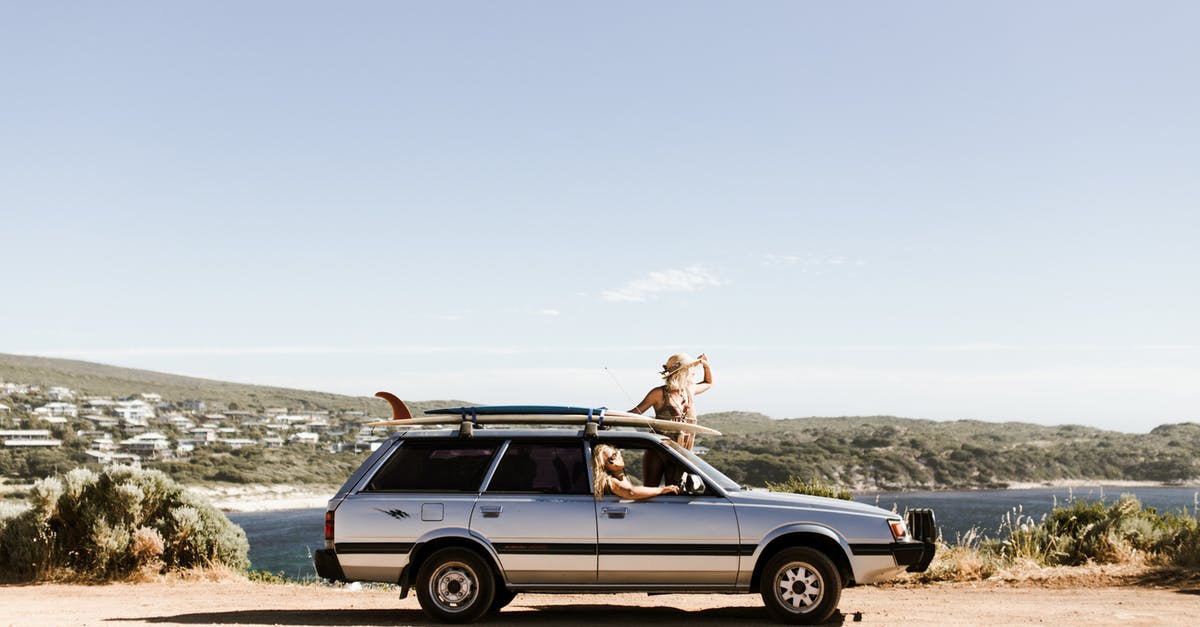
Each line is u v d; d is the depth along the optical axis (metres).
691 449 10.88
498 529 8.61
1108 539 13.36
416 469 8.92
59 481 14.61
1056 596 10.47
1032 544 13.72
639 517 8.54
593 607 9.99
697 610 9.63
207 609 10.52
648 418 9.20
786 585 8.39
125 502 14.42
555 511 8.61
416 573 8.83
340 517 8.77
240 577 14.27
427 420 9.07
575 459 8.85
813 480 15.02
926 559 8.45
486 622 8.84
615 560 8.51
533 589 8.66
